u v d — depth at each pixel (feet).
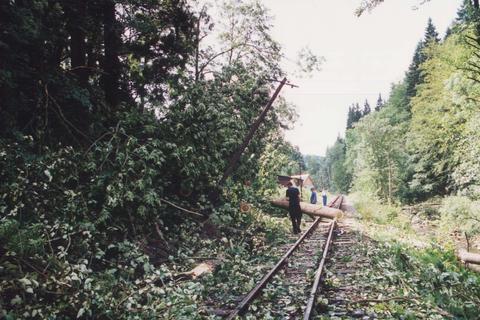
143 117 33.04
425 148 110.11
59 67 29.66
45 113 27.81
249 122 50.72
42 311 14.34
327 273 25.23
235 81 51.01
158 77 39.55
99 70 34.94
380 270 26.48
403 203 135.85
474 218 55.88
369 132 146.82
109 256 24.59
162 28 39.81
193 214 36.47
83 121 31.91
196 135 35.14
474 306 19.39
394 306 18.60
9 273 15.37
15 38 23.68
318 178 527.40
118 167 27.86
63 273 16.14
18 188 20.63
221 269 26.37
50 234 19.17
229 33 72.59
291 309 18.60
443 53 82.43
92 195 25.91
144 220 29.30
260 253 33.58
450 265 30.60
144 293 18.93
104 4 32.32
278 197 67.46
